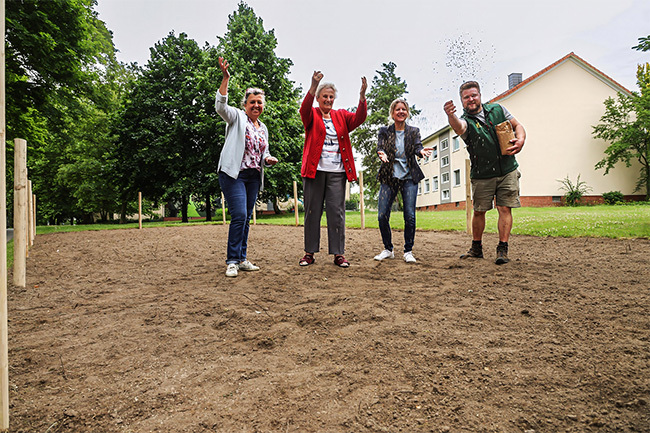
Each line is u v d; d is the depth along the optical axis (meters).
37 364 2.21
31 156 17.55
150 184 24.72
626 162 27.55
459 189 32.56
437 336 2.43
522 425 1.56
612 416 1.58
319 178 4.70
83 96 16.14
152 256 6.09
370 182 37.69
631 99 27.30
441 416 1.64
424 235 8.05
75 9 13.87
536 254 5.21
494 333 2.46
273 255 5.84
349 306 3.07
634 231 6.62
